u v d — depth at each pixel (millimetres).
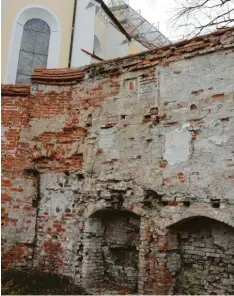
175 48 5832
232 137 4871
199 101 5359
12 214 6641
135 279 5738
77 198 6562
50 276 6227
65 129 6992
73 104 7074
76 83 7156
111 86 6645
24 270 6469
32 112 7180
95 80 6906
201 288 4984
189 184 5172
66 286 5887
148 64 6156
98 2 14648
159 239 5305
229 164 4812
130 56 6430
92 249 6195
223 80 5152
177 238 5406
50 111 7145
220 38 5293
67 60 13406
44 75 7242
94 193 6324
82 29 13867
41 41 13602
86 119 6828
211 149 5059
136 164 5918
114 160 6238
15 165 6867
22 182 6867
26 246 6637
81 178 6652
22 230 6660
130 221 6078
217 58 5297
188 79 5574
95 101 6797
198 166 5141
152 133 5844
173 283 5180
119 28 18031
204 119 5238
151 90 6035
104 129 6543
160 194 5465
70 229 6457
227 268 4754
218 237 4926
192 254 5207
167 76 5859
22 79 13039
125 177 5996
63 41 13516
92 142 6645
